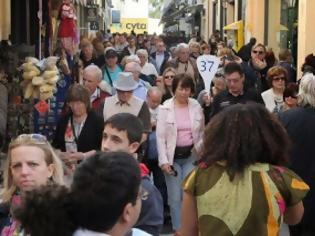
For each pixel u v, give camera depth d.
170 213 11.16
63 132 9.64
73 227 3.53
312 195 7.98
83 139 9.55
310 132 8.13
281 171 5.21
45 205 3.50
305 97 8.23
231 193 5.10
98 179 3.55
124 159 3.65
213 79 13.70
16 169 5.20
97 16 49.31
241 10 40.41
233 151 5.16
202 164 5.32
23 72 12.38
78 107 9.50
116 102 10.30
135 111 10.32
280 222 5.14
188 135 10.85
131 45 31.69
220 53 20.73
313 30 23.00
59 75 13.30
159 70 24.97
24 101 12.48
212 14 58.47
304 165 8.10
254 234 5.05
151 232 5.55
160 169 11.38
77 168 3.67
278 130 5.30
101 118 9.67
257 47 17.20
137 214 3.71
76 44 16.77
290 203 5.20
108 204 3.53
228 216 5.07
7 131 12.32
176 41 41.88
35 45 15.84
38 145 5.24
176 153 10.84
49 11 15.95
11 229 4.92
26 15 16.39
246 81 14.04
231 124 5.24
